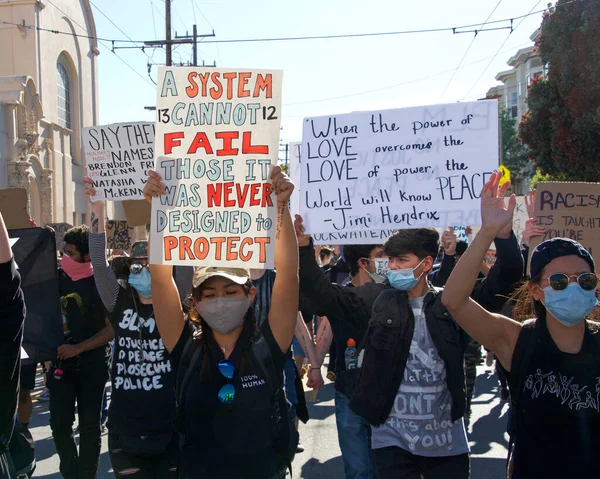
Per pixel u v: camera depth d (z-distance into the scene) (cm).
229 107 305
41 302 456
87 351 483
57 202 2748
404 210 439
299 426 702
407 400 345
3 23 2570
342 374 415
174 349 313
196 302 293
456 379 342
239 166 302
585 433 245
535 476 252
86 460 477
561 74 1992
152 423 385
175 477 389
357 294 389
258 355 290
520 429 259
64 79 2998
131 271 394
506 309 440
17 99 2302
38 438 677
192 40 2805
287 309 296
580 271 249
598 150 2005
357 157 448
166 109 308
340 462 584
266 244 297
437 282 513
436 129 434
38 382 978
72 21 3008
